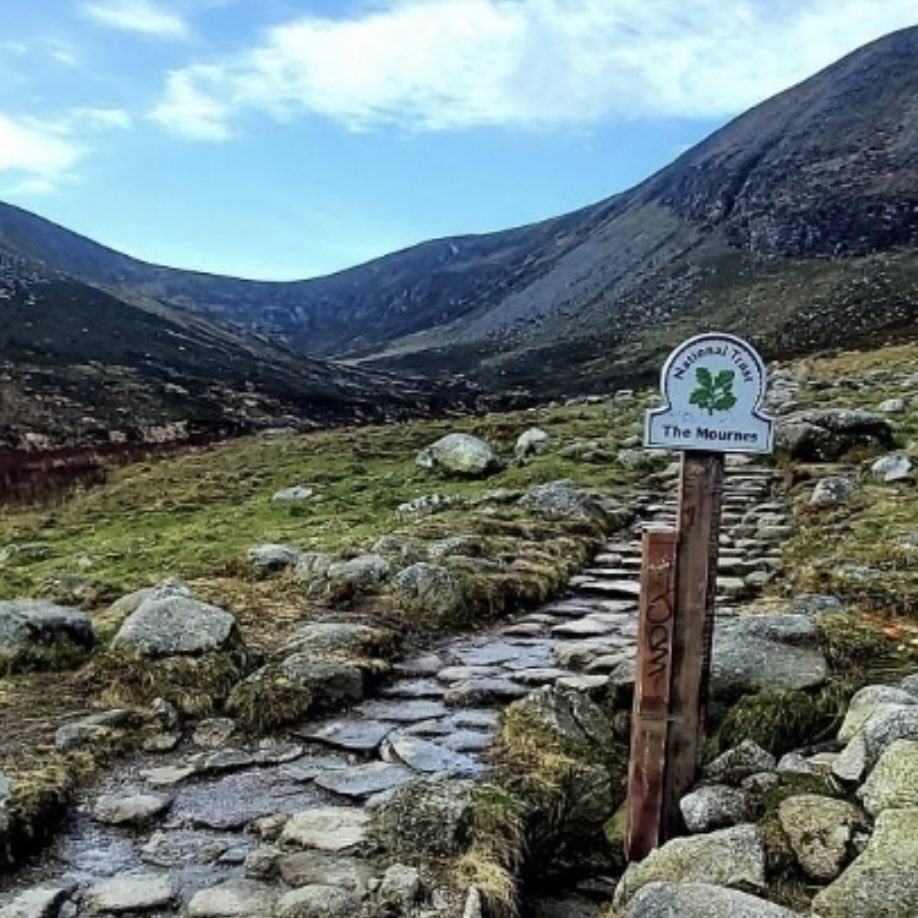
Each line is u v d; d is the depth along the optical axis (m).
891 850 2.23
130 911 2.44
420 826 2.71
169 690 3.77
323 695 3.80
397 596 5.09
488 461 10.80
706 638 2.77
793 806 2.55
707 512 2.75
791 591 5.07
